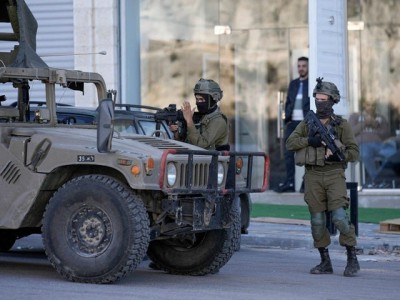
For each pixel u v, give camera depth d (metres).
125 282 21.33
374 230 31.92
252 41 40.78
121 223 20.28
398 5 39.94
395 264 25.88
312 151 22.80
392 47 40.03
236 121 40.97
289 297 20.02
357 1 40.06
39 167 21.00
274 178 40.19
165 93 41.22
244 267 24.73
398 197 39.16
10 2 23.20
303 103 38.53
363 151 40.12
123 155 20.27
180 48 41.22
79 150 20.62
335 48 34.03
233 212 22.53
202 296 19.88
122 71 40.44
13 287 20.42
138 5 40.94
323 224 23.42
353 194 28.83
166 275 22.77
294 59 40.34
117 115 26.62
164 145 21.50
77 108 26.30
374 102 40.22
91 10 40.31
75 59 40.56
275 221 33.25
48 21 40.97
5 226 21.23
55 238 20.78
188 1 41.12
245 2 40.81
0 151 21.36
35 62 22.91
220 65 41.03
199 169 21.17
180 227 21.41
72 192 20.64
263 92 40.69
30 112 23.80
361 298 20.11
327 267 23.66
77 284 20.75
